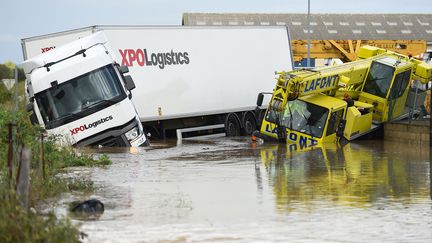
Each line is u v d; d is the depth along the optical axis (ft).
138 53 110.93
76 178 57.47
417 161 74.59
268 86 129.08
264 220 40.65
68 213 42.29
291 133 99.19
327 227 38.73
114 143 88.07
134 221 40.09
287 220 40.63
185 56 117.19
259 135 101.71
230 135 123.65
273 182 56.80
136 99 110.32
